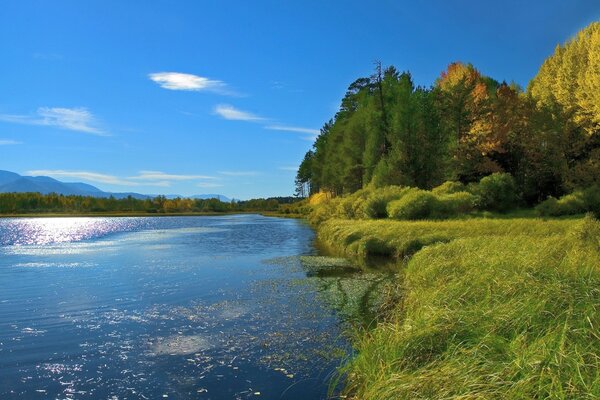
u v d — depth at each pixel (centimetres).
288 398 611
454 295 834
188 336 894
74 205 12550
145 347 828
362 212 3662
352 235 2422
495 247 1328
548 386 416
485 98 4322
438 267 1190
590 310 602
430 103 4031
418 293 984
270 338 872
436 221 2642
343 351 777
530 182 3628
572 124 3441
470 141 4081
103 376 693
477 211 3225
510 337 599
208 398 614
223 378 682
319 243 3008
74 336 901
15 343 855
